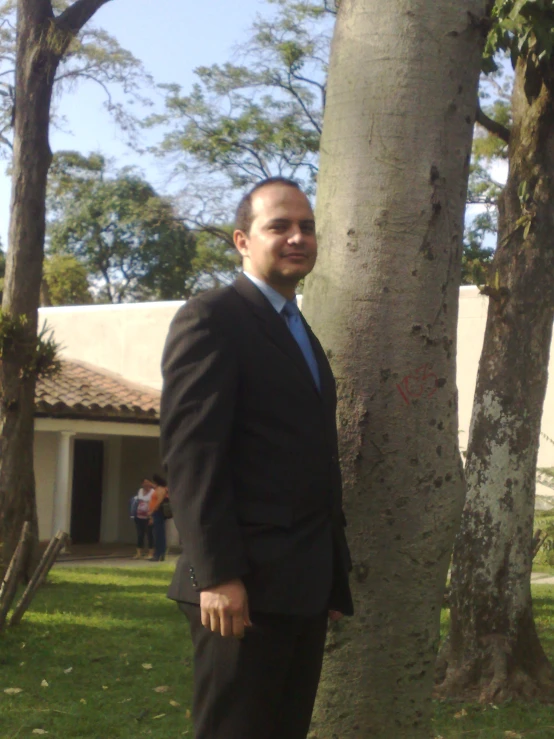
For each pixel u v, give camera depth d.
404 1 3.48
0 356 14.16
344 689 3.44
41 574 10.38
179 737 6.09
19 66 14.02
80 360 26.56
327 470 3.00
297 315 3.20
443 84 3.49
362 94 3.51
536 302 7.47
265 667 2.85
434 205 3.46
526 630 7.38
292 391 2.95
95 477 25.06
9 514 14.12
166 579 16.33
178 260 41.84
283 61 28.80
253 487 2.87
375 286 3.43
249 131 30.31
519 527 7.41
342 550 3.05
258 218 3.13
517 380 7.44
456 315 3.58
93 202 41.59
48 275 40.16
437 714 6.74
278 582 2.80
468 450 7.65
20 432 14.30
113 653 9.00
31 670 8.14
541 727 6.43
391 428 3.41
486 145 15.71
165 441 2.82
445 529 3.48
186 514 2.73
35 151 14.16
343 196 3.52
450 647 7.44
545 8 7.04
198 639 2.95
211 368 2.82
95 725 6.36
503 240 7.61
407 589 3.43
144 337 25.98
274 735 3.04
